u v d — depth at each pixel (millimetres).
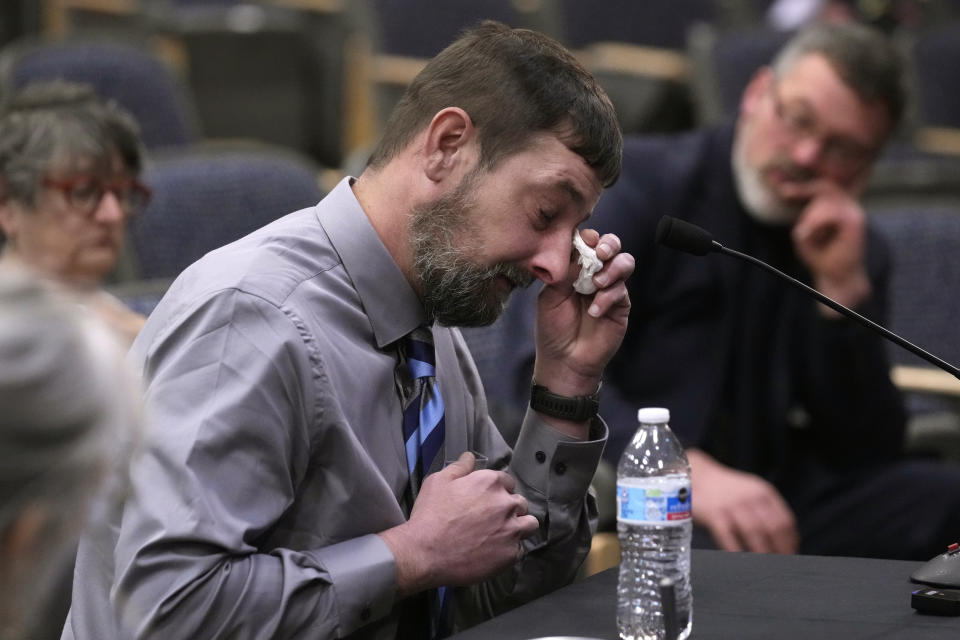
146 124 12633
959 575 5168
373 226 5586
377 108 16594
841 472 9711
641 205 9336
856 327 9359
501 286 5566
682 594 4609
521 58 5434
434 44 16766
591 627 4785
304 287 5355
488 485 5441
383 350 5590
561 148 5375
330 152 19562
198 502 4887
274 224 5691
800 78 9055
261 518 5039
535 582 6047
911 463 9711
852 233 9227
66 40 13133
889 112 9062
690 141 9672
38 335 2256
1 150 7867
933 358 5703
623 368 9359
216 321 5129
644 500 4855
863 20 21234
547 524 5988
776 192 9156
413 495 5578
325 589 5059
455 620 6199
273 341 5133
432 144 5445
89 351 2312
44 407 2207
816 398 9531
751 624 4730
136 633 4910
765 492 8453
